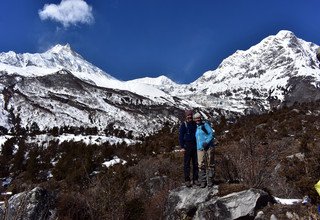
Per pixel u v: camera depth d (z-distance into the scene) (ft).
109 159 125.49
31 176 108.37
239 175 35.73
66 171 105.60
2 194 59.67
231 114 518.78
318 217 26.99
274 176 43.09
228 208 31.42
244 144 38.29
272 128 101.96
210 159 34.53
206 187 34.63
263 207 30.99
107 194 34.73
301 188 36.58
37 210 37.01
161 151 116.26
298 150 62.44
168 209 35.96
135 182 56.29
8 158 148.97
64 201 38.06
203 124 35.09
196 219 32.58
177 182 48.29
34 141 201.57
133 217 36.27
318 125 98.99
